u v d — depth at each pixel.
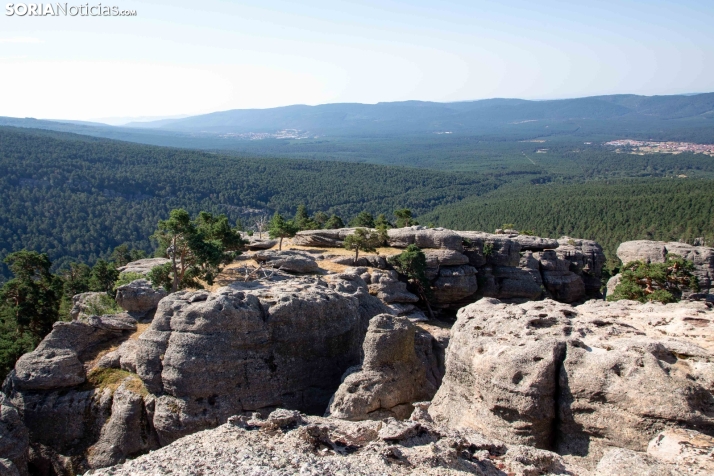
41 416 38.97
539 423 27.08
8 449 33.19
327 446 24.89
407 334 37.72
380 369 36.41
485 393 28.66
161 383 37.22
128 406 37.88
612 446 25.45
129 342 44.28
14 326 60.16
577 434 26.61
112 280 78.06
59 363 40.38
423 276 75.06
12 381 40.47
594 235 178.88
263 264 70.00
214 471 21.98
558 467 24.16
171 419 35.91
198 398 36.12
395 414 35.84
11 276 148.25
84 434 38.44
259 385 37.66
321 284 51.56
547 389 27.02
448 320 77.38
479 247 82.00
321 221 148.12
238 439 25.03
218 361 36.28
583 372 26.56
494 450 25.19
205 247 57.72
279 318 38.59
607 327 30.05
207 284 61.91
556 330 29.36
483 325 31.80
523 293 80.38
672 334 30.67
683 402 24.09
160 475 21.95
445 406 31.83
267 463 22.55
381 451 23.80
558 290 84.75
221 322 36.59
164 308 38.06
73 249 179.25
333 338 41.38
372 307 51.59
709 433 23.75
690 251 77.44
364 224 125.19
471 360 30.16
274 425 26.33
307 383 39.81
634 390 25.11
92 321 46.38
